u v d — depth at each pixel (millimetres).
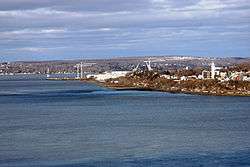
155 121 141000
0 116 158500
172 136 108000
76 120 144125
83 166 77000
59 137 106562
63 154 86188
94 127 125625
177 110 179250
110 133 113125
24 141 101062
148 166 76812
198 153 86875
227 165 77312
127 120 143875
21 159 82250
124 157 83312
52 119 147250
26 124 133250
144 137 106312
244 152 87812
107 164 78188
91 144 96625
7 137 106938
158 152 87875
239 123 135125
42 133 113375
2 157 84000
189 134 111438
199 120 143625
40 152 88312
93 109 185375
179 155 85000
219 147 92938
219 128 123188
